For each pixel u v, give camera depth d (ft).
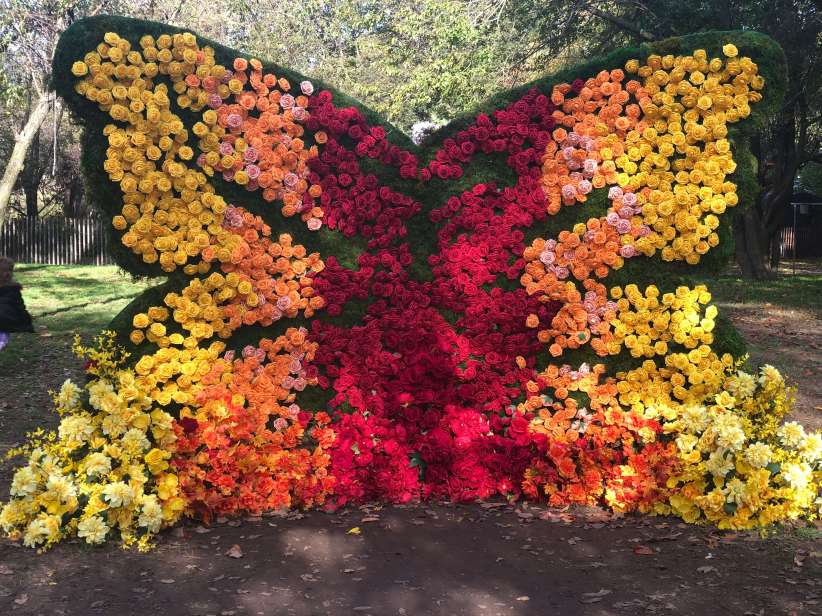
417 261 17.69
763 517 15.34
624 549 14.40
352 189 17.40
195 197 16.33
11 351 33.71
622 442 17.16
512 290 17.61
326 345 17.15
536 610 11.98
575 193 17.17
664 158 16.84
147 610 11.83
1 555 13.73
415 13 55.77
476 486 16.99
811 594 12.36
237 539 14.88
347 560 13.87
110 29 15.99
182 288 16.40
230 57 16.74
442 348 17.28
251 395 16.65
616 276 17.28
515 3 51.67
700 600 12.25
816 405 24.97
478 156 17.79
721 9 47.57
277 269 16.90
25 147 61.21
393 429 17.06
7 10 54.19
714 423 15.70
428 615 11.83
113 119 15.99
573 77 17.48
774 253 87.20
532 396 17.17
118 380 15.83
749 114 16.71
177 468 15.84
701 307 17.30
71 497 14.43
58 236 91.61
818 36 55.06
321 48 69.10
